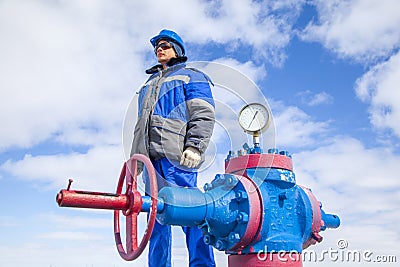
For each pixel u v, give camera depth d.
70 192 2.80
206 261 3.65
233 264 3.76
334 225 4.93
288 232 3.77
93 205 2.87
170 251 3.60
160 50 3.79
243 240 3.56
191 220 3.32
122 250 3.15
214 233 3.54
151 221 2.85
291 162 3.99
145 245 2.86
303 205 3.91
